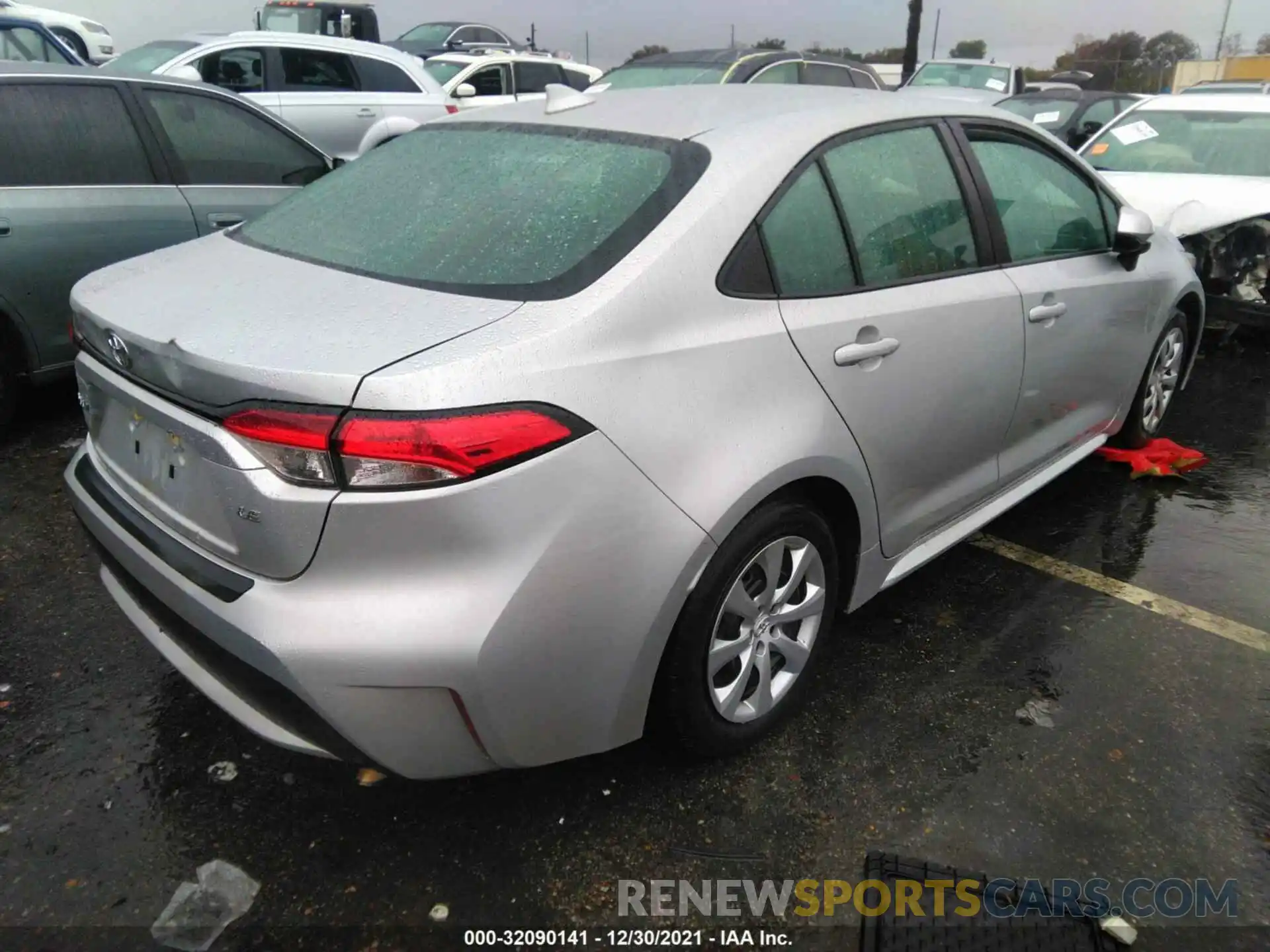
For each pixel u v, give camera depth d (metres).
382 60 9.01
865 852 2.20
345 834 2.22
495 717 1.87
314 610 1.78
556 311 1.91
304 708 1.83
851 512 2.54
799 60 9.45
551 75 12.66
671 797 2.34
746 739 2.43
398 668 1.77
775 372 2.21
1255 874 2.17
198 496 1.94
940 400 2.72
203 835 2.20
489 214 2.27
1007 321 2.94
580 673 1.95
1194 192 6.32
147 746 2.47
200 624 1.93
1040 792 2.38
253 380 1.74
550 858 2.17
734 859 2.18
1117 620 3.15
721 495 2.05
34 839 2.17
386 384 1.69
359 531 1.73
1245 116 6.98
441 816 2.27
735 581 2.20
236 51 8.06
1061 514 3.93
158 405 1.97
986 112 3.11
